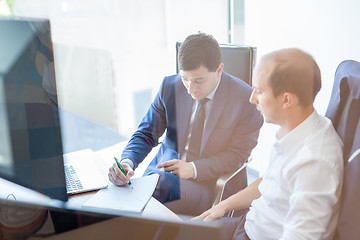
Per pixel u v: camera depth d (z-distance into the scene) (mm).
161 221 430
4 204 559
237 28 2018
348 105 819
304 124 822
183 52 1254
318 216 752
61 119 778
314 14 1507
